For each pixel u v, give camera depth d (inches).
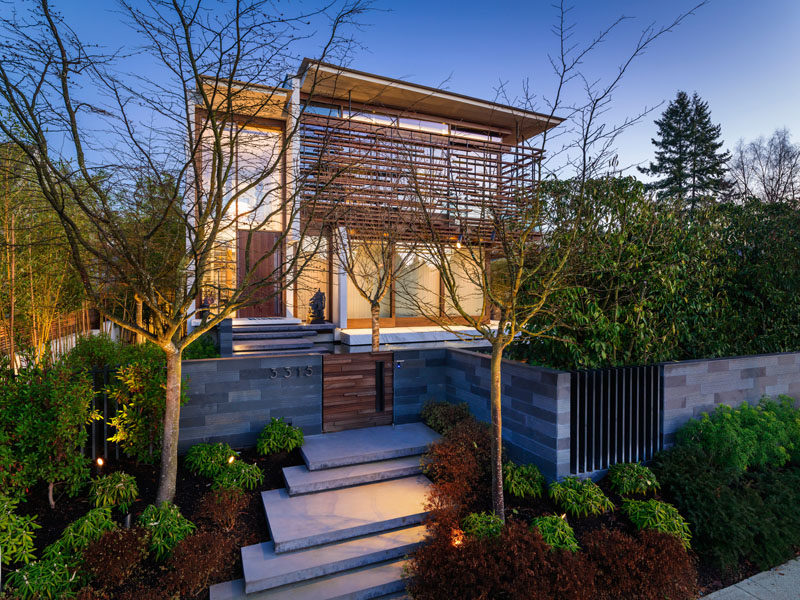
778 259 290.2
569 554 148.6
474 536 159.3
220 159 167.6
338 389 259.0
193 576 138.9
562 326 234.7
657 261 247.3
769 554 177.5
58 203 144.7
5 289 231.9
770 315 301.0
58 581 130.5
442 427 255.8
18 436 158.6
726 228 289.9
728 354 293.7
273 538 160.6
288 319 438.0
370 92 433.7
